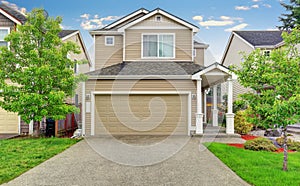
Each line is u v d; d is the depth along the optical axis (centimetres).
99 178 555
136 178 555
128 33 1424
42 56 1060
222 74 1190
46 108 1043
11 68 1059
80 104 1404
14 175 573
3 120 1264
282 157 737
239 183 518
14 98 1052
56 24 1100
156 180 541
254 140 905
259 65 618
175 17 1408
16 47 1066
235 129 1272
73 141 1030
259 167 627
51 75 1053
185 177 561
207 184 514
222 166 650
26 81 1018
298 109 545
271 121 603
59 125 1241
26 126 1266
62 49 1077
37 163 681
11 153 792
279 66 602
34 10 1080
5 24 1321
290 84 568
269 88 646
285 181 516
